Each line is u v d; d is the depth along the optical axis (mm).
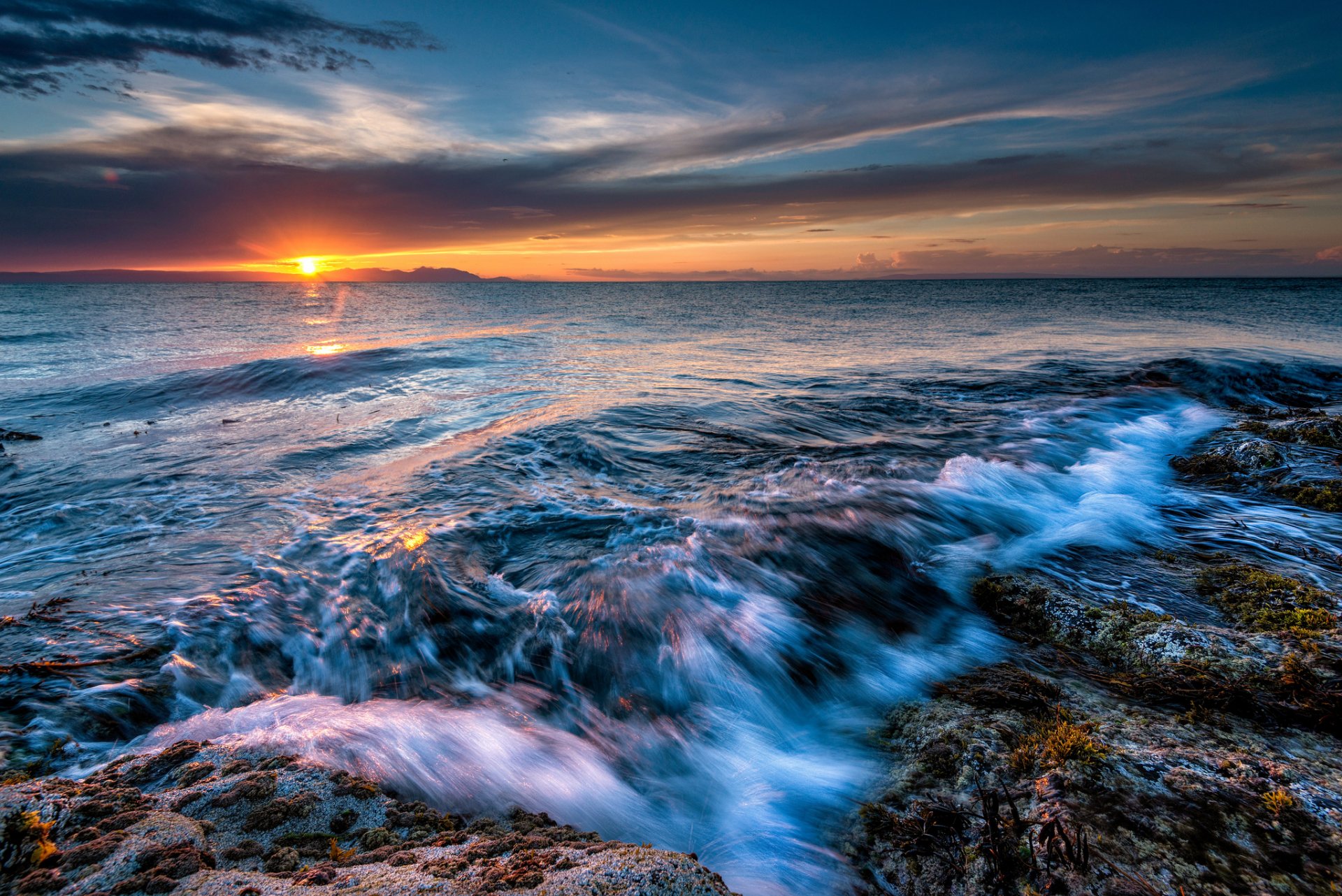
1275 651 4301
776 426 11352
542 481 8484
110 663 4285
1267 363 16531
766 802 3510
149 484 8367
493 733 3865
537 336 28484
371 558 6086
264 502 7680
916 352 21828
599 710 4281
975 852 2846
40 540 6582
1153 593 5500
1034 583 5660
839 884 2910
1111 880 2557
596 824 3307
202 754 3213
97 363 20266
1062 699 4066
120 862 2262
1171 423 11727
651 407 12367
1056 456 9727
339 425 11633
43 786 2725
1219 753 3352
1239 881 2535
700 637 5008
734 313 48125
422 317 47062
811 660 4797
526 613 5316
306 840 2611
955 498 7840
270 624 4977
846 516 7207
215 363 19641
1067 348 21922
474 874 2291
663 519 7098
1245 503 7844
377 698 4262
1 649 4406
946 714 4004
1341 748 3438
